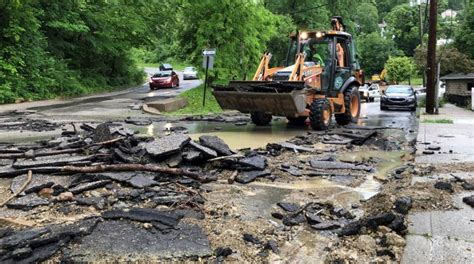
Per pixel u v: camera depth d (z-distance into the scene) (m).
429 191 5.34
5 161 6.81
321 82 12.89
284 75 12.32
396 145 9.71
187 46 23.61
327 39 13.27
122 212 4.60
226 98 12.17
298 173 6.77
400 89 22.66
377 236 4.04
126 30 30.20
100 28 29.70
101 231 4.13
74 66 30.09
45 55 25.05
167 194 5.37
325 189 5.94
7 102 20.66
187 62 24.03
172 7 25.83
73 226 4.21
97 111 17.66
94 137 7.82
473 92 20.42
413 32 61.66
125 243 3.87
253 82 11.91
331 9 45.97
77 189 5.37
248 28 22.75
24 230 4.12
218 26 21.84
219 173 6.63
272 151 8.40
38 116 15.64
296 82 11.31
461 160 7.43
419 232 4.07
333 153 8.66
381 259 3.61
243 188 5.92
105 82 31.77
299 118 13.94
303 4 43.28
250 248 3.89
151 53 70.00
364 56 61.44
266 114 13.09
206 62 19.33
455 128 11.99
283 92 11.39
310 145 9.51
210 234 4.16
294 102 11.16
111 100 23.25
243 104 12.09
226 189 5.84
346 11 47.09
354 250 3.82
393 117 17.59
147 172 6.22
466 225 4.24
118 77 34.84
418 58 34.97
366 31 67.56
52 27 26.44
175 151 6.71
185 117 15.70
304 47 13.45
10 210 4.77
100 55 32.50
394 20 65.31
